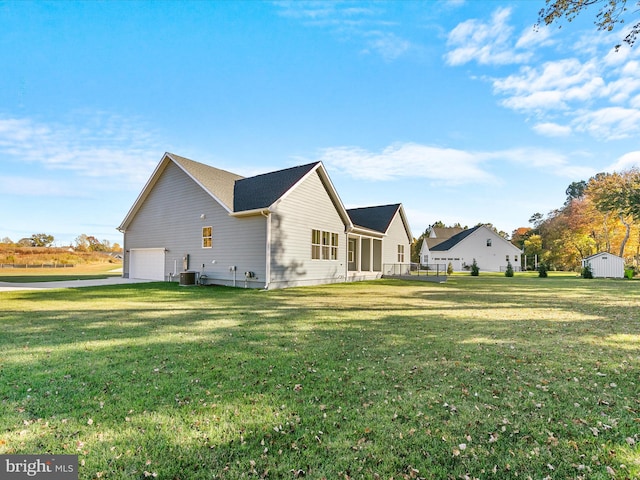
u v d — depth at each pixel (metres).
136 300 10.43
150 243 19.05
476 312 8.47
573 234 40.00
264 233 14.41
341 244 19.42
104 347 4.93
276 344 5.19
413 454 2.35
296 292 13.18
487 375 3.90
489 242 45.03
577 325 6.84
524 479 2.11
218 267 15.84
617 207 30.12
